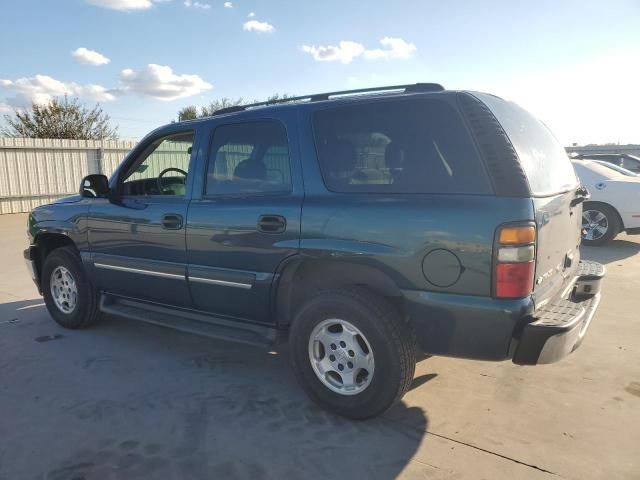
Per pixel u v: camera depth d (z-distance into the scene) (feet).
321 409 11.14
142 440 10.04
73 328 16.70
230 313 12.51
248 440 10.00
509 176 9.02
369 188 10.22
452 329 9.39
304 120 11.19
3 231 40.83
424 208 9.46
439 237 9.27
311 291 11.87
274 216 11.10
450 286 9.27
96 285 15.62
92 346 15.21
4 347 15.19
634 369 13.08
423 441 9.91
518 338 9.10
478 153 9.27
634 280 22.07
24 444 9.95
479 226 8.96
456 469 9.04
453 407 11.21
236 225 11.72
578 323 9.41
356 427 10.42
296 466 9.15
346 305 10.12
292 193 11.07
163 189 15.61
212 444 9.87
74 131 106.42
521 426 10.43
